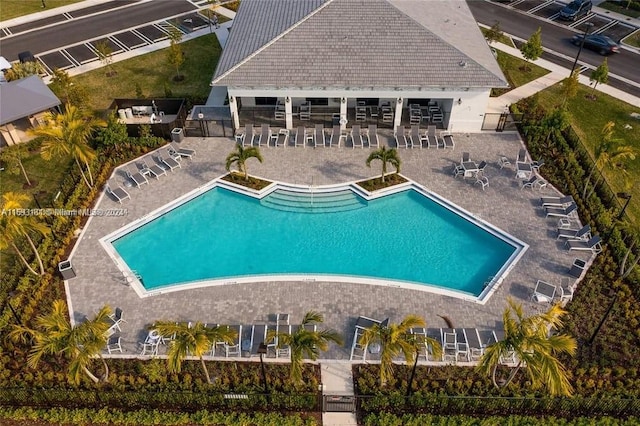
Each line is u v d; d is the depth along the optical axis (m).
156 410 22.61
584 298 27.16
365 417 22.45
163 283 28.53
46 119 32.34
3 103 36.50
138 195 33.34
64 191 33.16
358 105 40.41
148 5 58.19
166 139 37.50
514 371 22.44
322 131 37.22
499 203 32.84
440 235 31.25
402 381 23.33
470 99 36.78
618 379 23.84
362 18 38.16
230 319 26.17
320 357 24.56
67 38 51.81
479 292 28.08
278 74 35.62
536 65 46.88
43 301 27.02
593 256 29.50
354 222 32.00
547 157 36.09
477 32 41.28
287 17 39.12
